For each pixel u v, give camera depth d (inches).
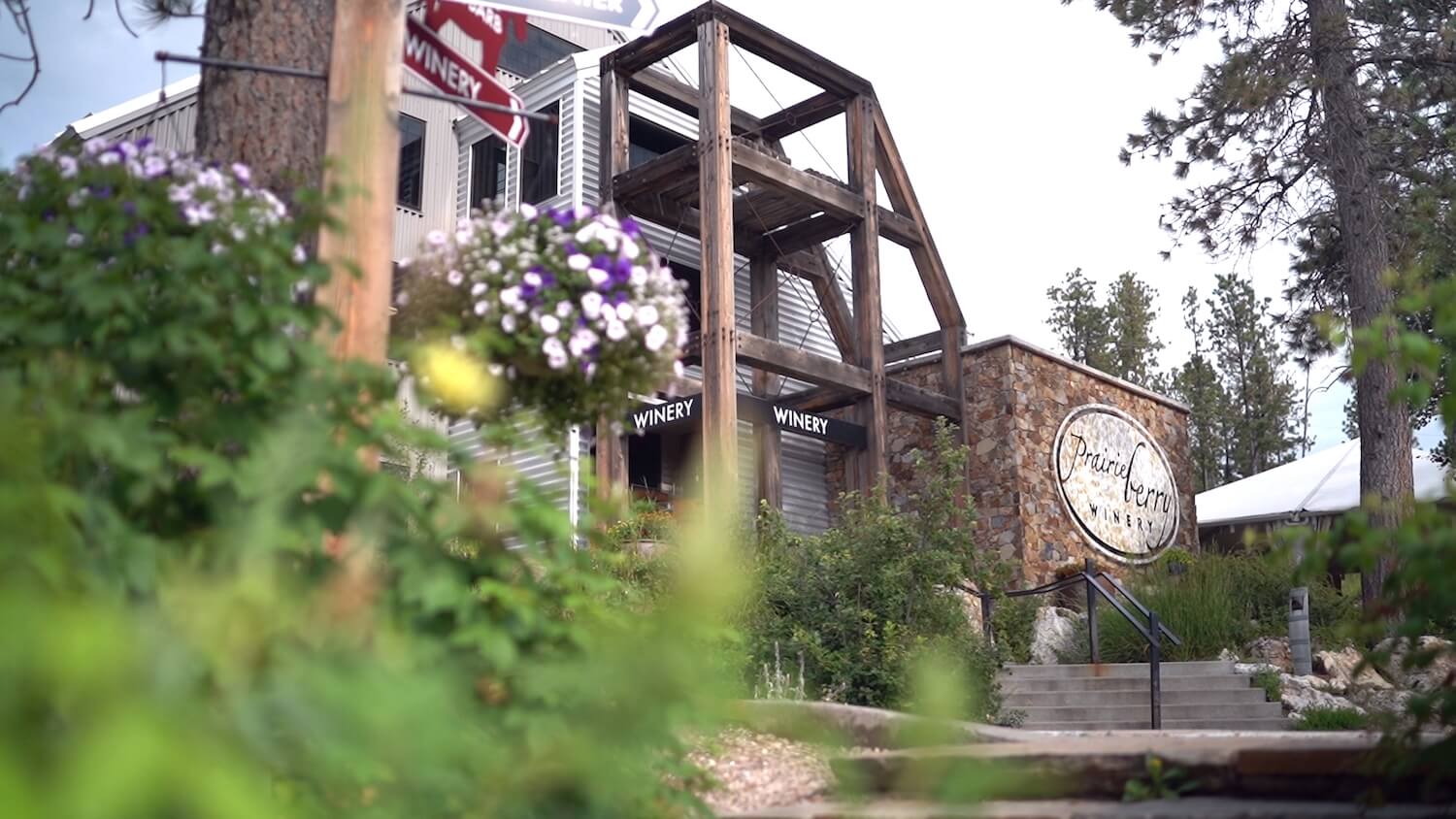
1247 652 503.2
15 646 22.8
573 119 630.5
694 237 669.3
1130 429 707.4
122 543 64.7
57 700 23.0
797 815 141.6
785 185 560.1
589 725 54.4
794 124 632.4
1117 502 683.4
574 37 818.2
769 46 568.7
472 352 131.1
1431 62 634.8
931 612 343.6
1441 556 112.3
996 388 637.3
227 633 39.4
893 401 601.9
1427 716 115.0
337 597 64.7
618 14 175.5
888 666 319.0
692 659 53.5
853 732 194.1
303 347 98.9
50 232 105.1
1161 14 649.6
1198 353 1827.0
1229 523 816.3
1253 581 557.0
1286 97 635.5
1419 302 120.2
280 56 169.2
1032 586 607.2
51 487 54.6
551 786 54.6
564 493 110.3
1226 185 669.3
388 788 48.6
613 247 165.3
